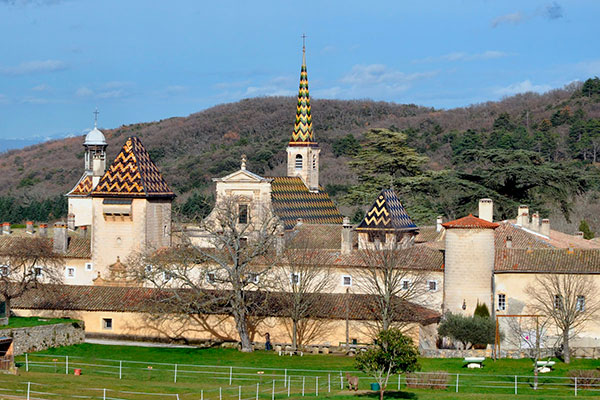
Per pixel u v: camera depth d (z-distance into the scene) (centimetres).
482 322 10612
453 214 16038
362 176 17225
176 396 7906
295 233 13125
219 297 10906
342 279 11806
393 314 10575
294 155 15788
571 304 10850
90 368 9388
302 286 10962
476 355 10425
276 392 8306
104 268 12962
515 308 11044
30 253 12331
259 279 11144
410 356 7906
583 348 10400
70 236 13612
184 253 11394
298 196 14775
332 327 10856
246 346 10694
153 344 11094
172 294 11125
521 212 13775
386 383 8069
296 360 10106
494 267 11131
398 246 11806
